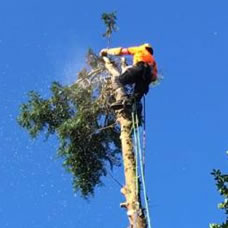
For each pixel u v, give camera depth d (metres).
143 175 12.46
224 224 13.59
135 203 12.43
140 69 13.91
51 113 17.02
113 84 14.12
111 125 15.77
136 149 12.96
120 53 14.46
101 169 16.78
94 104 15.87
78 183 16.81
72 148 16.45
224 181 14.13
